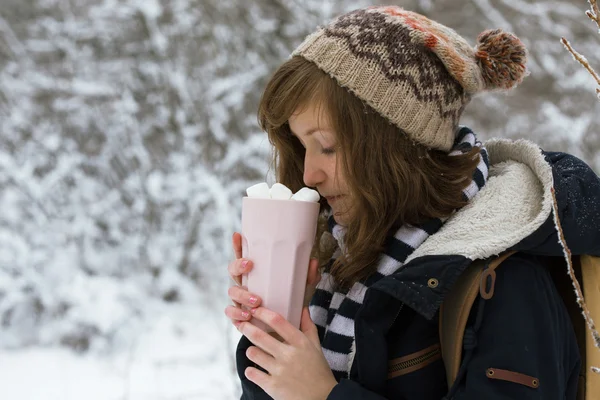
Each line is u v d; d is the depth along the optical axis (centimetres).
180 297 447
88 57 515
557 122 527
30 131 496
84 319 386
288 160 132
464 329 96
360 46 106
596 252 105
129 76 507
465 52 115
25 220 459
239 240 112
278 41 518
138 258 470
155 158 498
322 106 108
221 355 344
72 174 483
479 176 115
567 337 103
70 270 436
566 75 558
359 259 111
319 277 118
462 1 579
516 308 96
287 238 100
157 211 481
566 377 102
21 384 327
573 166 111
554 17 590
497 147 126
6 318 411
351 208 114
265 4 518
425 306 94
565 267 111
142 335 385
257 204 101
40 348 382
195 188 473
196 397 293
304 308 109
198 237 470
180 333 386
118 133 494
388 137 108
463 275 98
